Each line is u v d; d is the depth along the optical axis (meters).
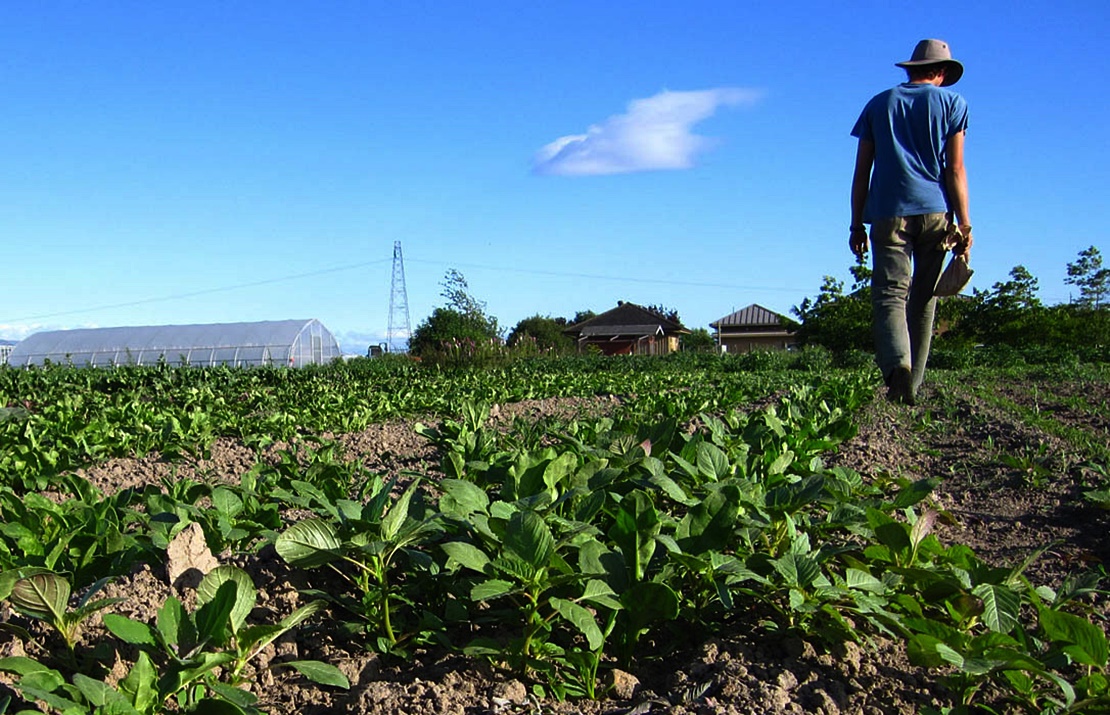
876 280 5.91
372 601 2.66
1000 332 33.53
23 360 41.12
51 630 2.55
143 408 9.07
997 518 4.64
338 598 2.76
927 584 2.70
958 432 7.29
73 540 3.06
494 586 2.38
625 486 3.33
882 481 4.38
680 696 2.41
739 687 2.41
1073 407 9.33
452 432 5.13
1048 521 4.51
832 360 29.20
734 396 10.51
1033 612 3.04
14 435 6.94
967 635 2.30
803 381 14.70
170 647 2.07
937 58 6.01
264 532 3.06
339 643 2.71
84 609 2.35
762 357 29.89
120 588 2.72
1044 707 2.33
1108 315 33.78
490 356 24.52
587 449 3.78
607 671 2.59
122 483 5.86
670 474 3.75
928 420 7.67
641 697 2.43
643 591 2.48
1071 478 5.27
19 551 3.11
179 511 3.13
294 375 20.59
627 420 4.95
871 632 2.85
